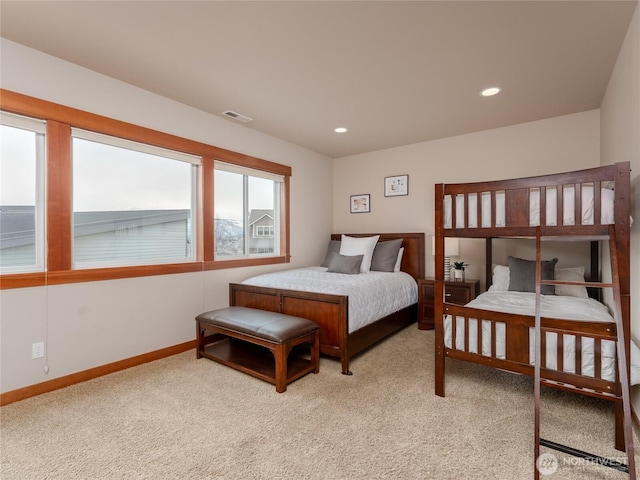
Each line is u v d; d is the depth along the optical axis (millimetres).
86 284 2564
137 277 2885
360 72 2578
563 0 1783
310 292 2910
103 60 2418
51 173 2377
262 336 2441
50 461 1616
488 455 1649
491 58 2371
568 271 3188
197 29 2035
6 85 2168
